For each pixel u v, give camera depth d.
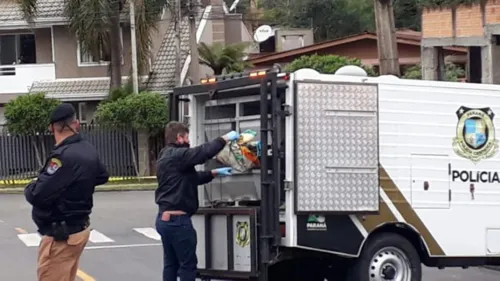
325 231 10.22
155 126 37.16
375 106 10.44
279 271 11.52
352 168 10.29
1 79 44.38
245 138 10.46
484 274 14.08
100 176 7.92
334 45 43.28
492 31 21.03
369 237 10.58
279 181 10.08
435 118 10.90
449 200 11.02
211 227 10.84
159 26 42.94
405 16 54.66
